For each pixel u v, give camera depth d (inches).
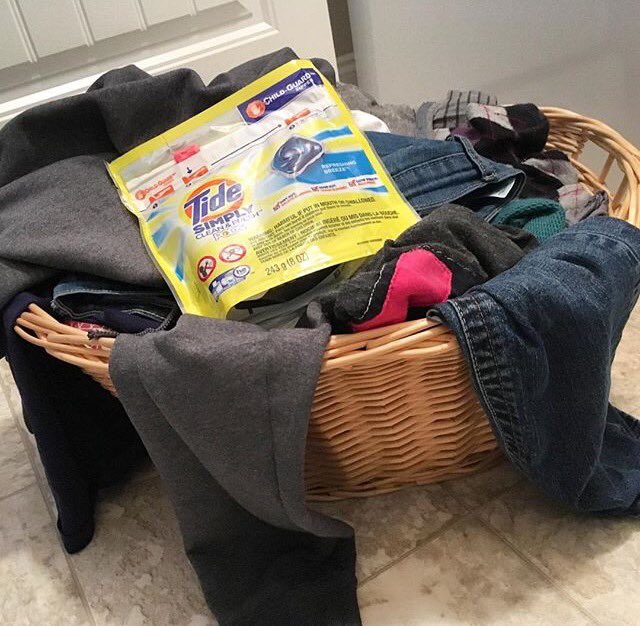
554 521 28.7
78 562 31.1
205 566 28.2
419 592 27.0
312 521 25.6
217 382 22.5
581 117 34.9
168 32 42.4
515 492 30.1
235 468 24.1
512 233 27.9
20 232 28.9
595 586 26.2
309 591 26.8
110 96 30.7
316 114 29.5
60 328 25.9
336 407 25.9
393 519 29.9
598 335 23.5
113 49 41.8
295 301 27.3
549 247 25.0
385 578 27.7
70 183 30.4
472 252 26.0
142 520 32.4
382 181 28.9
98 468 33.2
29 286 28.6
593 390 24.3
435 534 29.0
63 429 30.7
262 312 27.2
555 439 25.5
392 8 47.1
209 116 30.3
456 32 46.4
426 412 27.3
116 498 33.7
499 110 34.8
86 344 25.3
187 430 23.6
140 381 23.5
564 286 23.1
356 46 50.9
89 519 31.9
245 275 26.0
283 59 33.6
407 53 48.4
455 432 28.5
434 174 30.4
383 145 31.5
